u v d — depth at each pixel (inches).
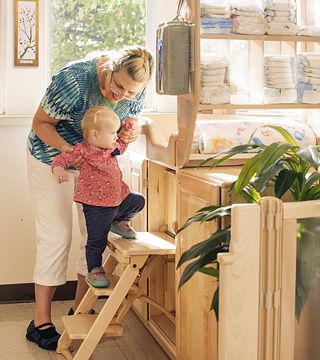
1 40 138.1
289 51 112.9
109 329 110.1
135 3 145.2
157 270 123.9
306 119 113.4
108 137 107.8
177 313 108.5
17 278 144.4
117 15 144.9
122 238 115.3
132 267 106.7
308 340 75.2
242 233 68.5
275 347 71.1
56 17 142.3
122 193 113.6
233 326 69.3
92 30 144.3
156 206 123.5
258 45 108.9
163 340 117.8
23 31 138.3
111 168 109.7
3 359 116.0
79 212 128.2
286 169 83.2
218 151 105.0
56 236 121.6
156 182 122.8
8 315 137.2
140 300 126.2
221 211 79.7
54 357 117.3
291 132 109.0
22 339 125.0
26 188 141.9
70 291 146.4
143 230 126.3
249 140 96.9
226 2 99.8
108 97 112.0
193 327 101.3
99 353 118.4
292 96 103.7
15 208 142.0
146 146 120.5
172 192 120.5
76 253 145.5
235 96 109.4
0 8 137.3
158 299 124.8
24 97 139.8
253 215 68.5
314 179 81.6
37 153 119.8
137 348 120.7
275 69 102.8
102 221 110.2
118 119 108.7
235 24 99.0
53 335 121.0
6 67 138.4
